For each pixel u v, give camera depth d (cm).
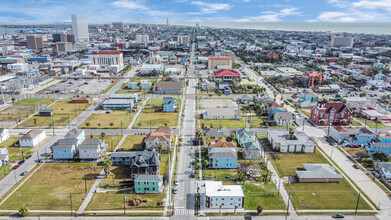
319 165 15338
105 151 17588
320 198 13088
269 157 17038
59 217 11788
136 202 12631
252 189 13762
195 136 19900
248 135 18588
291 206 12538
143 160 14788
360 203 12744
